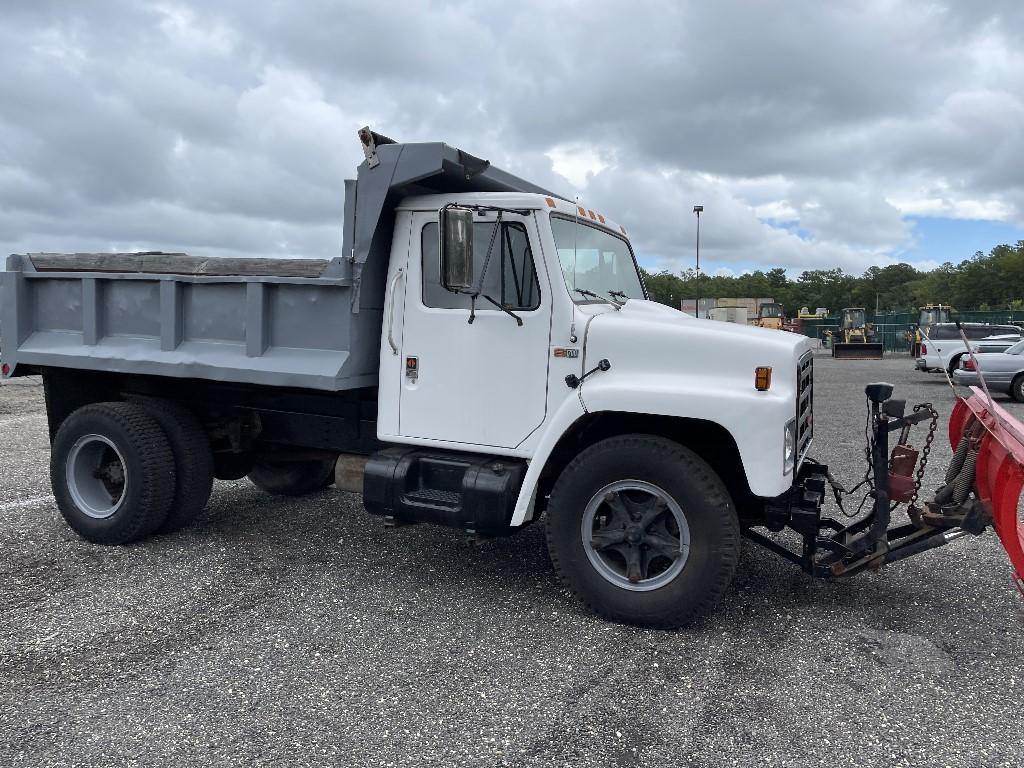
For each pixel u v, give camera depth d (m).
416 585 4.61
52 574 4.71
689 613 3.85
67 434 5.29
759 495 3.72
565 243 4.39
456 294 4.41
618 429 4.30
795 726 3.04
